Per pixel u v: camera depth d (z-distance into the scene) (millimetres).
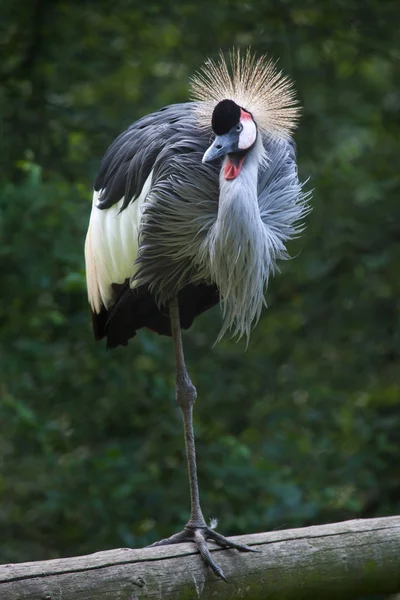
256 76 6625
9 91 12586
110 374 11445
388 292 12617
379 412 12461
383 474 12102
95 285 7426
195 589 5609
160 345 11781
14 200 10461
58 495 11055
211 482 10984
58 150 12383
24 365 11211
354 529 6055
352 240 12188
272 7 12852
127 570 5449
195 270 6945
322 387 12328
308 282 12625
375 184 12672
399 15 12828
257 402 12461
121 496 10688
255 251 6031
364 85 13188
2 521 11727
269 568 5797
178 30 13375
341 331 12492
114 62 12898
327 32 13008
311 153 12828
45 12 12828
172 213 6539
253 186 6031
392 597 9430
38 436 11180
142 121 7254
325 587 5914
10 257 10758
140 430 11734
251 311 6293
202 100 6723
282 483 10930
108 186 7172
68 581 5250
